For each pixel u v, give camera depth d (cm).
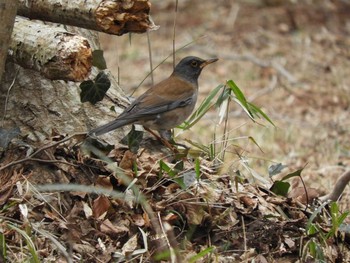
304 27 2586
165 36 2517
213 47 2430
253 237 1064
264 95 2123
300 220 1095
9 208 1034
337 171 1560
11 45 1042
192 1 2731
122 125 1101
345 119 1966
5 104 1127
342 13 2698
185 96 1182
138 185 1071
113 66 2303
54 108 1141
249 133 1825
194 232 1063
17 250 998
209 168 1149
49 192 1056
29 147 1086
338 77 2230
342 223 1109
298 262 1052
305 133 1862
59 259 991
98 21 1011
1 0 1015
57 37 1011
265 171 1574
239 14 2645
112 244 1024
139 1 1007
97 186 1062
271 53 2400
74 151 1096
